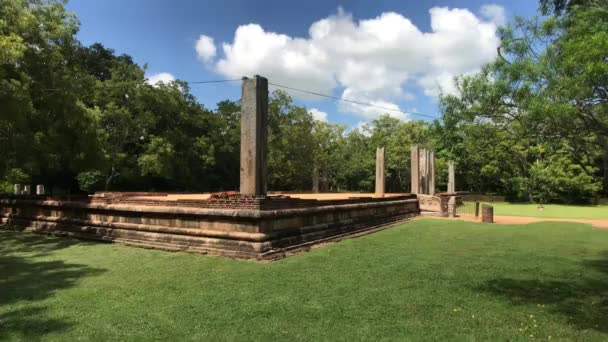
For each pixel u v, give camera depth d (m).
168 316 5.64
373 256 10.01
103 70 35.91
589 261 9.66
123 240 12.09
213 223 10.55
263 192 10.29
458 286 7.24
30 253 10.69
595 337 4.89
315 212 12.33
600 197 41.47
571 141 7.05
